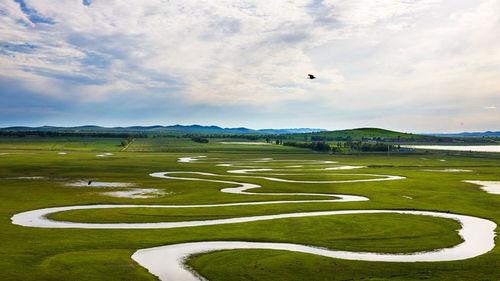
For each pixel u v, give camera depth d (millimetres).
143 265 36188
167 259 37844
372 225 51312
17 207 60844
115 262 36375
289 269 35656
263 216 56438
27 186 82250
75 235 45062
